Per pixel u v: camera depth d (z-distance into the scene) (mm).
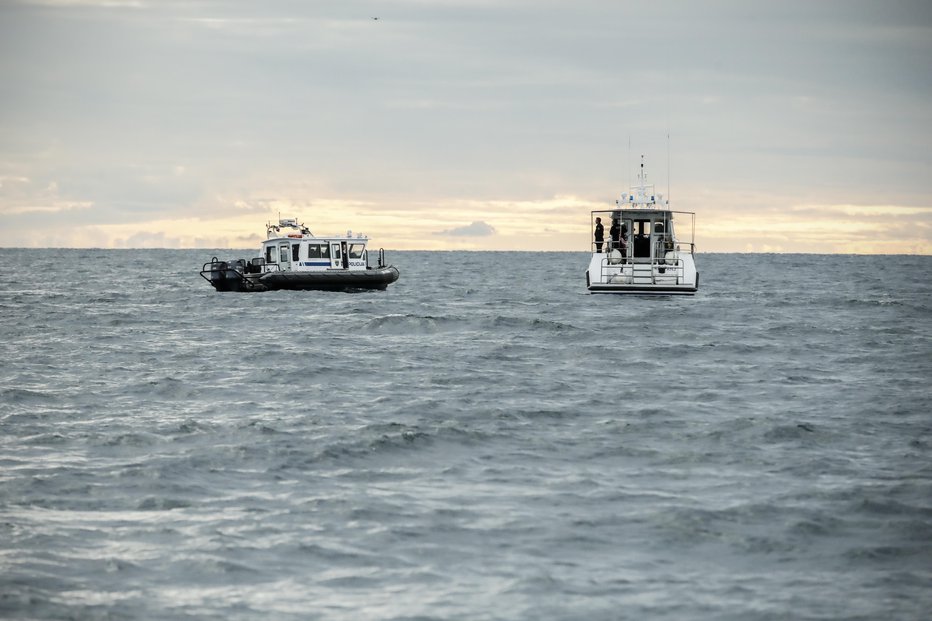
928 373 89938
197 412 71625
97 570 39969
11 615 35875
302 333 121875
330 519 46188
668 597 37750
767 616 36250
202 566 40375
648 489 51219
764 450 59500
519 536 44062
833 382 84875
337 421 67625
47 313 154750
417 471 55000
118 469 54656
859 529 45125
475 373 89312
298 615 36094
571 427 66062
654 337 115250
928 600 37656
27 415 70188
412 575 39688
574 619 35906
